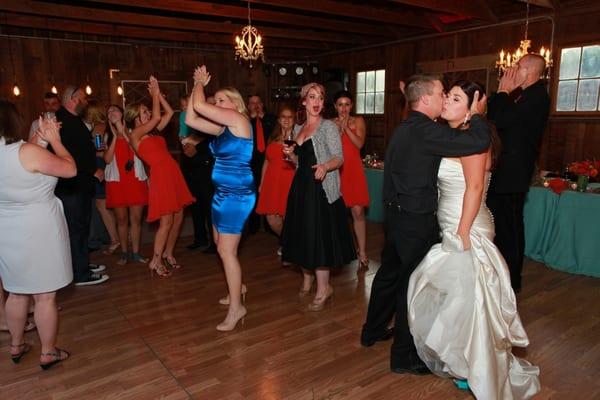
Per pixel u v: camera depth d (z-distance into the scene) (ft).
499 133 10.14
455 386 7.30
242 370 7.84
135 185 13.33
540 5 16.84
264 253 14.70
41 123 7.29
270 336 9.05
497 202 10.61
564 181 12.96
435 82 6.95
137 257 13.94
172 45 25.58
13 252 7.25
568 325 9.30
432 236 7.28
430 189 7.04
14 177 6.84
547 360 7.97
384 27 23.04
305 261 9.43
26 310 8.11
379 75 25.20
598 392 7.06
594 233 11.94
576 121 17.22
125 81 24.39
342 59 27.37
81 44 22.97
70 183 11.21
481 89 6.71
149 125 11.65
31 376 7.77
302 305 10.53
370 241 15.62
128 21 19.42
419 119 6.91
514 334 6.95
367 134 26.20
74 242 11.67
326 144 9.18
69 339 9.06
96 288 11.78
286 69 28.45
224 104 8.71
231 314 9.30
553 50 17.57
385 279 8.13
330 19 21.29
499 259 6.88
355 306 10.43
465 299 6.63
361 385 7.36
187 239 16.69
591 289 11.25
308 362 8.07
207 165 13.99
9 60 21.24
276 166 12.30
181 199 12.59
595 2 16.10
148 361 8.18
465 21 20.35
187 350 8.55
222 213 8.78
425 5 16.44
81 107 11.32
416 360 7.62
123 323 9.75
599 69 16.49
